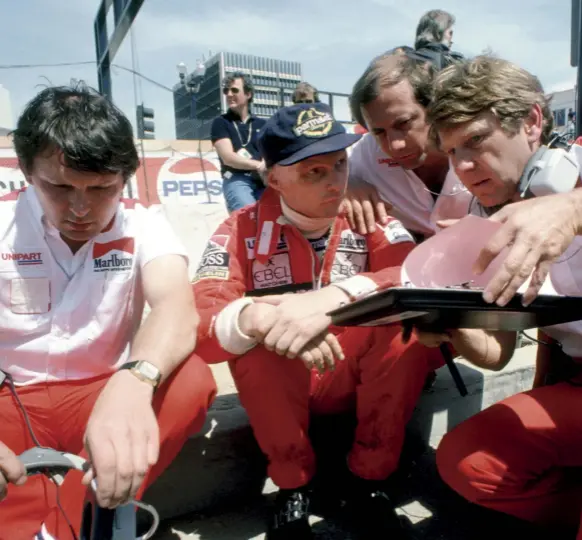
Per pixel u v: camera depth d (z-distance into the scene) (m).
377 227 2.00
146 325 1.44
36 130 1.28
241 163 4.55
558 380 1.77
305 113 1.78
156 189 5.56
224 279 1.82
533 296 1.16
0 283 1.49
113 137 1.31
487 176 1.50
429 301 1.12
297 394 1.67
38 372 1.54
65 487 1.37
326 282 1.96
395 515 1.71
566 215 1.18
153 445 1.19
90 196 1.34
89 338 1.54
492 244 1.17
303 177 1.77
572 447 1.53
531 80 1.48
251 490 2.00
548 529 1.67
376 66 2.08
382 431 1.71
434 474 2.18
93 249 1.54
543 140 1.54
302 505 1.67
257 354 1.63
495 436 1.53
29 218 1.51
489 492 1.55
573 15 3.50
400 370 1.69
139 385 1.29
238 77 4.61
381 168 2.44
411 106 2.03
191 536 1.79
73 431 1.55
